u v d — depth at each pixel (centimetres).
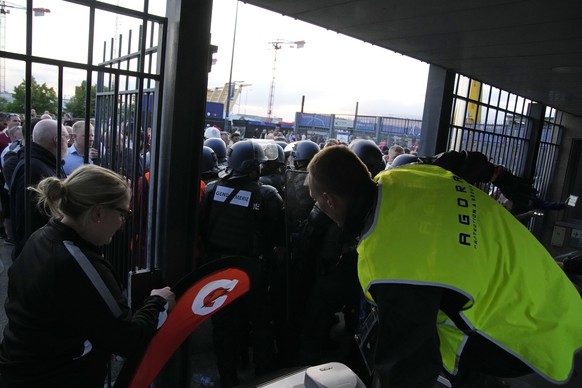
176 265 199
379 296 106
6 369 129
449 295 109
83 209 130
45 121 234
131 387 150
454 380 143
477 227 112
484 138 516
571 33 290
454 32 317
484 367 131
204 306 175
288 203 265
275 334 288
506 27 293
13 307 131
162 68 189
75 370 136
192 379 278
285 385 130
